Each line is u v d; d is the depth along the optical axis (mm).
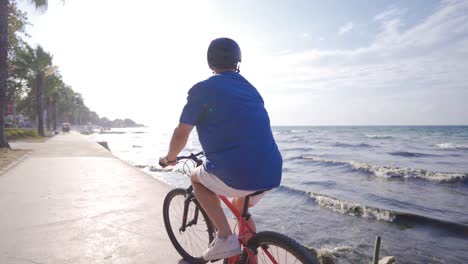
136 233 3816
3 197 5656
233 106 1798
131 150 37656
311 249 4809
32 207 4980
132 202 5363
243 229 2059
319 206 10039
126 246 3408
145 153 32906
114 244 3465
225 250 1950
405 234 7590
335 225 8180
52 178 7773
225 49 1990
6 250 3268
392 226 8133
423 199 11773
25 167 9719
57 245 3420
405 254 6453
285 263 1756
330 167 20938
